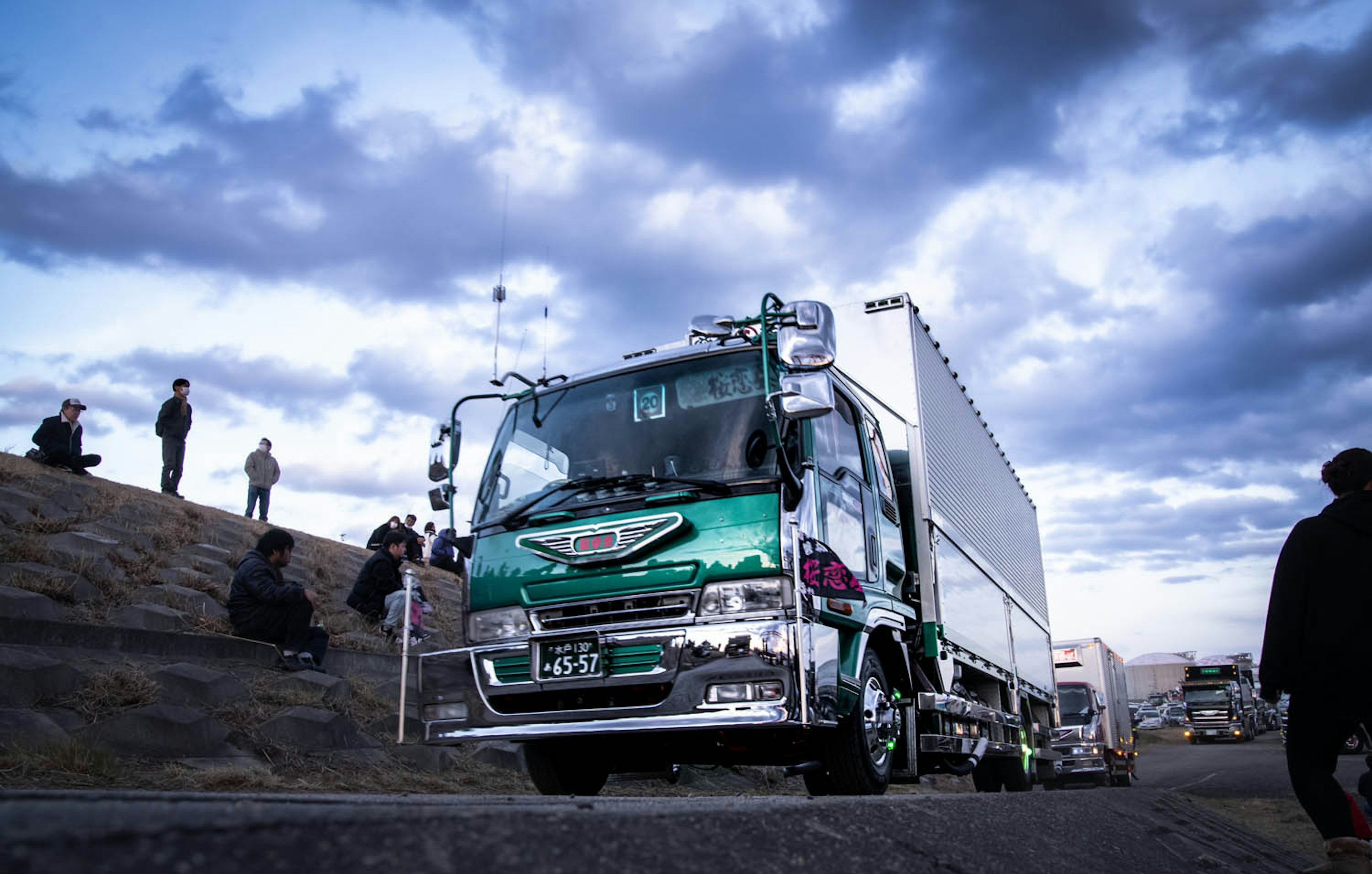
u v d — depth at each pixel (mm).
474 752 7500
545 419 5863
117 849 873
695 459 5164
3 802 1256
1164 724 64625
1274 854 5383
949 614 7277
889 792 11148
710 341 5824
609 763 6031
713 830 1529
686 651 4691
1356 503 3547
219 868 911
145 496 13961
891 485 6906
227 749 5922
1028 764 10648
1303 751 3543
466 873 1090
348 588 13141
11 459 12727
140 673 6387
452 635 11789
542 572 5137
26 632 6383
